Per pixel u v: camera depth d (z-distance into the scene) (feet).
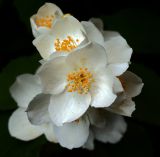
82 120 0.54
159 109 0.66
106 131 0.61
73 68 0.51
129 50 0.50
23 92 0.59
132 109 0.51
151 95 0.66
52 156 0.66
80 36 0.52
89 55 0.49
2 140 0.64
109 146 0.68
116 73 0.49
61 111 0.51
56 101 0.51
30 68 0.66
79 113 0.51
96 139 0.67
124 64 0.49
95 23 0.57
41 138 0.64
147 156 0.67
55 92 0.51
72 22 0.51
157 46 0.71
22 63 0.66
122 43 0.51
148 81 0.67
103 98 0.51
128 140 0.68
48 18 0.59
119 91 0.48
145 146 0.67
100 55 0.49
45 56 0.52
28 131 0.60
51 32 0.51
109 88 0.50
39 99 0.51
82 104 0.51
